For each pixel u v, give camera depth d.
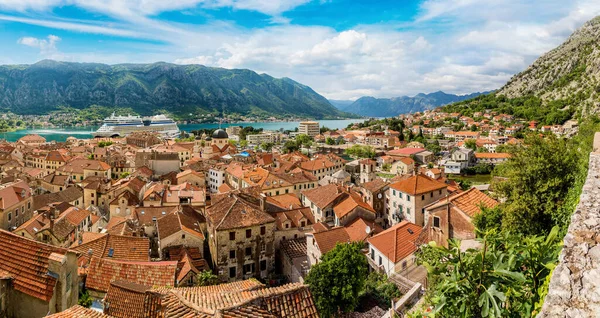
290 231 71.50
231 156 196.00
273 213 74.12
